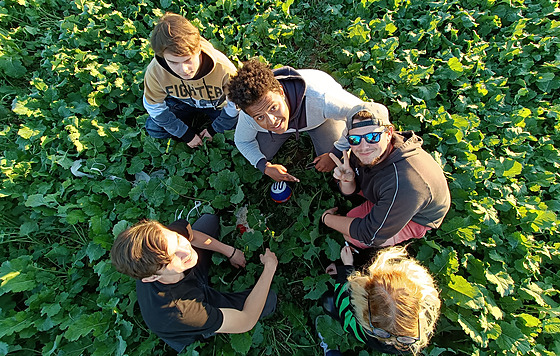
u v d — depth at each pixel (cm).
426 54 394
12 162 328
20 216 322
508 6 409
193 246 268
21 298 295
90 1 416
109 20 395
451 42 384
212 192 325
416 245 300
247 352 269
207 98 283
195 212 314
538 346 262
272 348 283
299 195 333
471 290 258
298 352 278
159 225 197
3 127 365
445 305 268
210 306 226
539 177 329
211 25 384
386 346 219
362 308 196
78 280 296
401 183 208
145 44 376
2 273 280
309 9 422
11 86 388
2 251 313
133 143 338
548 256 292
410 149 212
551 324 265
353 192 292
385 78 364
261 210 340
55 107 356
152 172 340
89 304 287
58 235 322
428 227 256
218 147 338
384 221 224
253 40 382
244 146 286
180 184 316
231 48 370
